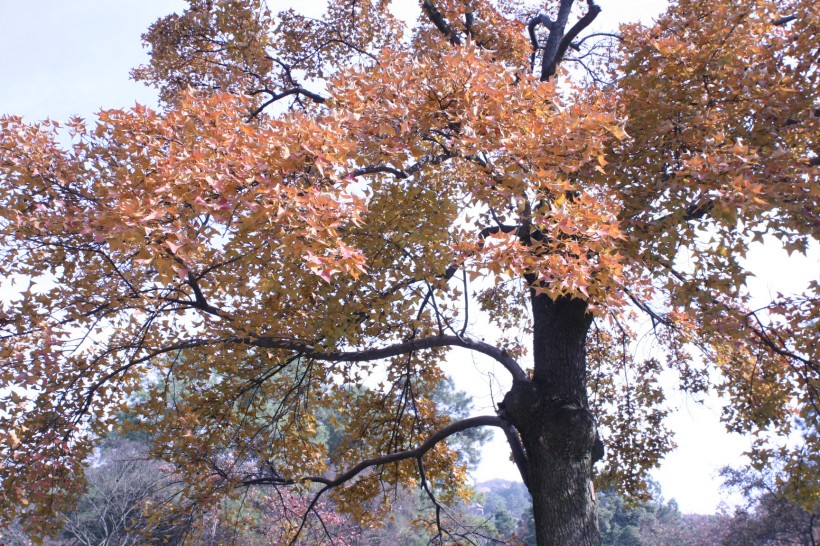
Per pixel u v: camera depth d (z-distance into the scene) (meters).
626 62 7.17
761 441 9.03
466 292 7.43
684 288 5.71
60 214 5.98
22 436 6.17
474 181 5.57
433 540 8.93
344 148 4.29
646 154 6.07
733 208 4.84
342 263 4.11
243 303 6.83
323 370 8.35
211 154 4.41
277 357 7.53
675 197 5.54
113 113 5.02
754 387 9.17
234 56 10.08
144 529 7.70
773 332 7.74
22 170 5.82
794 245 5.27
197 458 7.60
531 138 4.91
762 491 20.50
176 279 6.27
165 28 10.39
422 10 10.84
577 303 7.26
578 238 5.03
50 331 6.00
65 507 6.42
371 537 15.95
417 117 5.56
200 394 7.97
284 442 8.49
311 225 3.96
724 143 5.78
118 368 6.93
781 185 5.13
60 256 6.39
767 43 6.57
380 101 5.47
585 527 6.42
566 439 6.73
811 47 5.94
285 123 4.48
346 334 6.04
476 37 9.80
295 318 7.01
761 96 5.86
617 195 6.01
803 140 6.14
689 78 6.18
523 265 4.63
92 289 6.43
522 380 7.21
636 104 6.24
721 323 5.71
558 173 5.81
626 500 10.57
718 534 28.42
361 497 9.60
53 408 6.44
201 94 10.00
